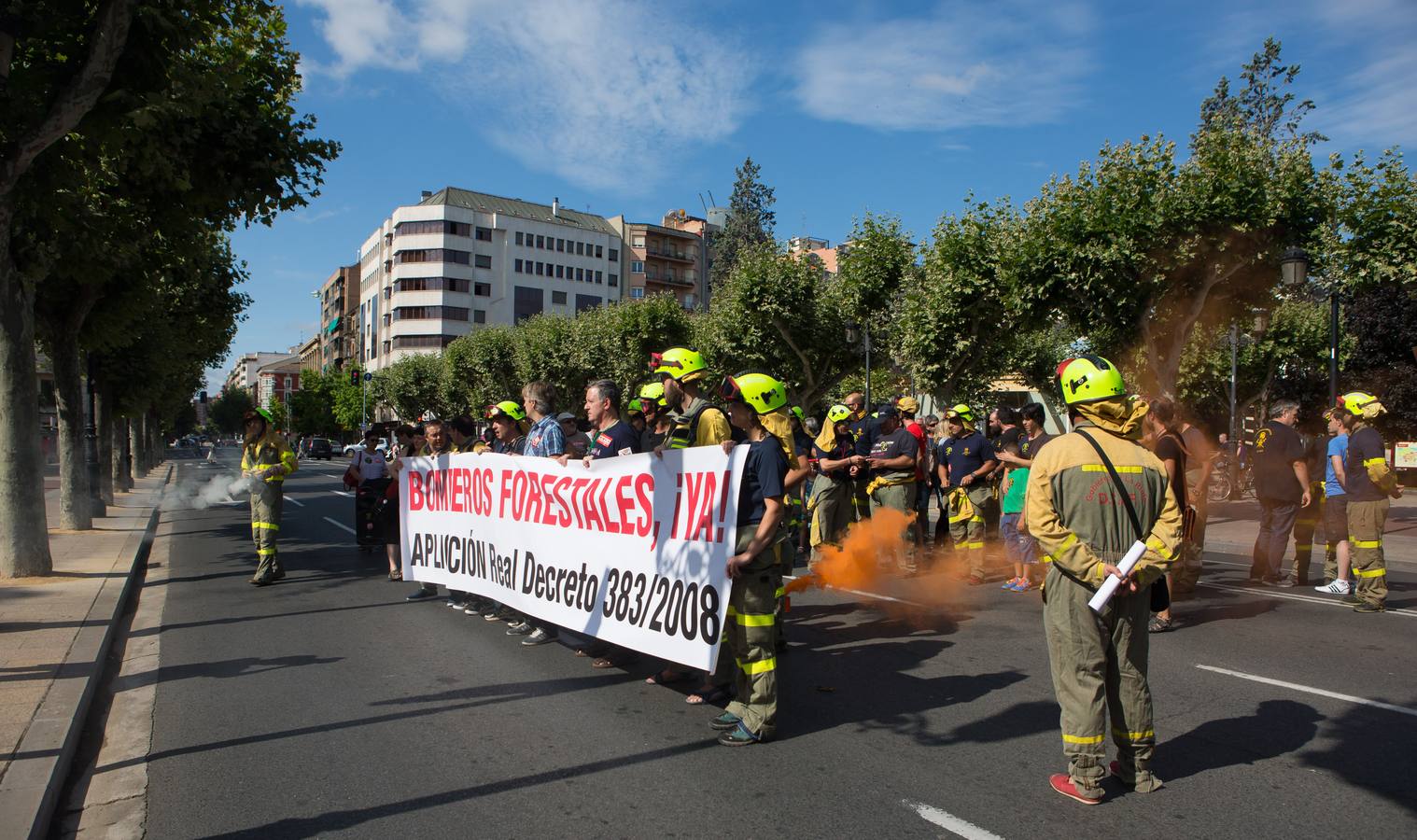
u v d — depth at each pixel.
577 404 42.53
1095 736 3.54
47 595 8.21
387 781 3.93
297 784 3.91
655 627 4.85
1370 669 5.57
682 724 4.66
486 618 7.38
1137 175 13.92
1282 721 4.57
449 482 7.52
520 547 6.33
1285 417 8.85
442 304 79.94
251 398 145.62
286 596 8.55
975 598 8.13
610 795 3.74
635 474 5.04
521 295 84.69
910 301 20.08
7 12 7.73
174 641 6.75
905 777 3.88
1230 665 5.66
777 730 4.53
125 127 8.90
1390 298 24.77
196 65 10.37
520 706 5.01
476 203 85.50
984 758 4.10
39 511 9.54
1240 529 14.38
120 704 5.18
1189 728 4.46
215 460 64.62
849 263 24.03
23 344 9.50
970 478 8.91
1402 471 25.19
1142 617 3.59
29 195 9.24
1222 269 14.41
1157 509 3.50
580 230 89.12
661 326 33.69
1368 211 13.42
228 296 25.25
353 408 78.31
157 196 11.09
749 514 4.38
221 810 3.65
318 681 5.55
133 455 37.59
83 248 10.87
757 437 4.79
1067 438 3.59
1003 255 16.53
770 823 3.44
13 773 3.80
